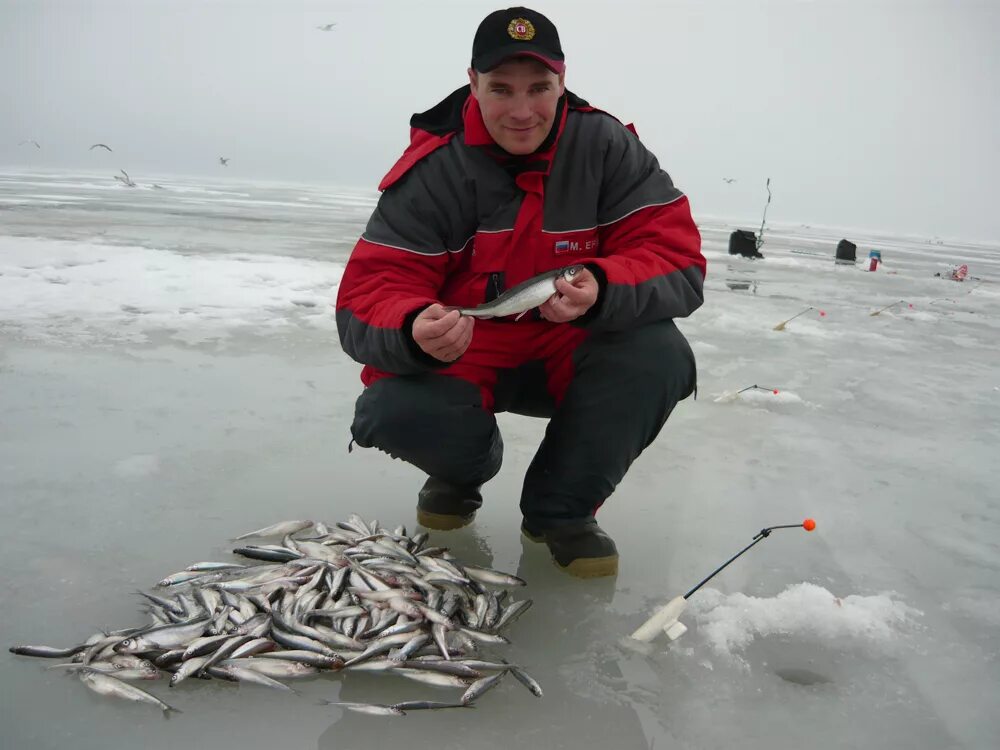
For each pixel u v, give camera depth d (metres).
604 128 2.41
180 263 8.71
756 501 3.11
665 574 2.47
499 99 2.14
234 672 1.80
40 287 6.76
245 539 2.55
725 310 8.09
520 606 2.12
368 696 1.79
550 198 2.37
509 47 2.07
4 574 2.26
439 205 2.35
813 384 5.10
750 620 2.20
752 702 1.84
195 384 4.33
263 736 1.63
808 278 12.13
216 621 1.94
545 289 2.11
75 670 1.82
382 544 2.37
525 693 1.83
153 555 2.42
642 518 2.90
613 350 2.35
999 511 3.11
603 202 2.46
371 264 2.37
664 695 1.85
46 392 4.04
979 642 2.15
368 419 2.41
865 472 3.50
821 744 1.70
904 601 2.36
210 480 3.05
